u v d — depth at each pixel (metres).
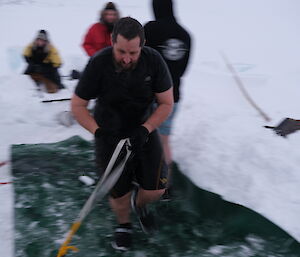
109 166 2.52
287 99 7.27
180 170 3.71
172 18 3.30
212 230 3.12
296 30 15.20
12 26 12.99
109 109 2.58
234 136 4.04
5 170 3.83
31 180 3.68
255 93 7.58
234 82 8.20
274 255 2.83
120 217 2.90
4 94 5.59
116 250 2.88
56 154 4.18
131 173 2.74
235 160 3.61
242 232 3.05
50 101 5.49
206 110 5.15
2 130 4.75
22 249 2.83
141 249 2.90
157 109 2.64
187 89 7.71
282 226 2.91
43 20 14.15
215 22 15.99
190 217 3.28
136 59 2.36
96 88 2.52
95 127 2.57
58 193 3.52
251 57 10.86
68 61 8.84
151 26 3.26
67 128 4.96
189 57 3.44
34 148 4.30
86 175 3.80
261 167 3.49
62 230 3.05
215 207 3.25
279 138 4.05
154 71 2.49
